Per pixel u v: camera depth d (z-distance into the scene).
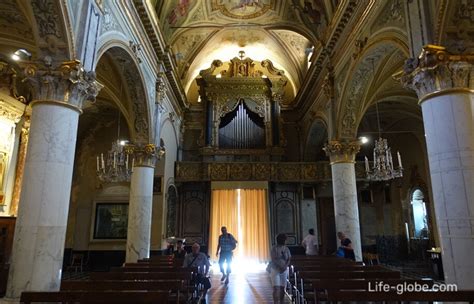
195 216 15.92
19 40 7.91
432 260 12.00
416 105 14.40
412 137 16.38
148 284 4.73
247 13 14.44
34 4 5.10
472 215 4.67
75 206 14.55
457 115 5.00
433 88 5.22
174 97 14.88
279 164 15.99
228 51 18.23
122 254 14.10
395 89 13.07
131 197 10.18
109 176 11.50
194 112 18.12
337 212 10.36
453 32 5.32
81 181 14.87
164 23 12.00
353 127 10.72
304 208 16.38
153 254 12.44
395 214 17.44
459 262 4.64
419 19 5.71
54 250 4.98
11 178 11.30
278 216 16.09
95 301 3.63
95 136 15.48
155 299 3.64
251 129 16.83
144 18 9.27
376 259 14.08
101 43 6.71
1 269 8.20
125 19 8.19
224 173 15.71
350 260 8.40
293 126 18.14
